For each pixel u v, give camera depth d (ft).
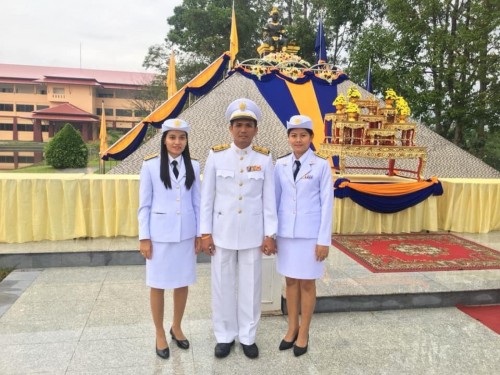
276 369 8.80
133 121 157.79
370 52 47.26
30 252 14.79
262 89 27.63
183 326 10.64
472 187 19.79
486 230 19.88
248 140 8.93
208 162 9.18
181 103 27.12
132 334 10.16
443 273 14.01
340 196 18.53
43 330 10.27
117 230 16.83
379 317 11.64
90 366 8.68
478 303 12.64
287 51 32.32
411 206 19.39
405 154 19.48
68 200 16.20
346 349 9.77
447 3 43.39
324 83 28.99
